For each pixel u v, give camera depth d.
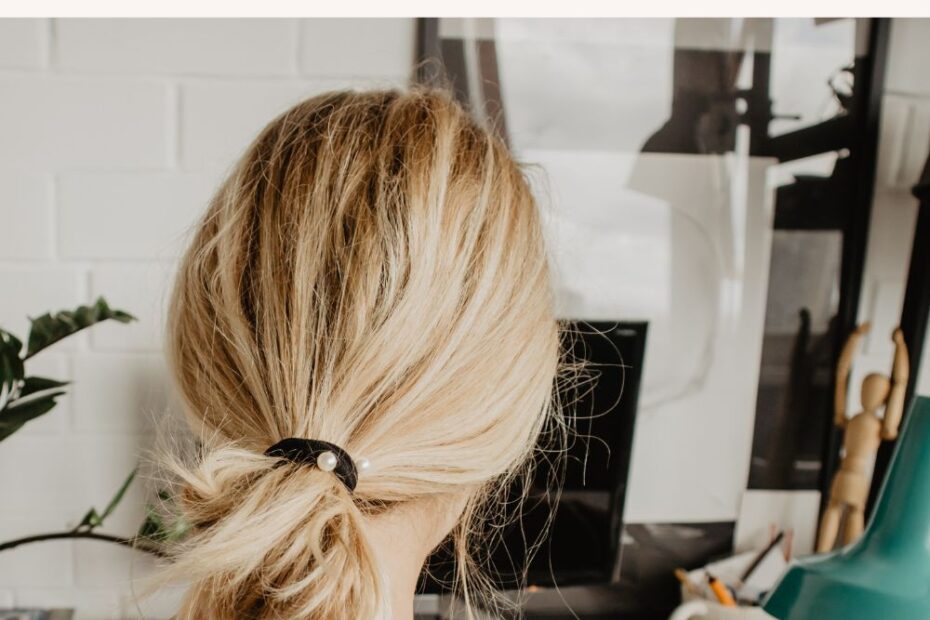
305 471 0.37
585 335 0.83
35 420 0.83
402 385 0.40
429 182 0.41
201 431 0.44
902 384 0.83
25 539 0.68
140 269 0.82
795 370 0.90
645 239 0.86
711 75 0.85
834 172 0.87
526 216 0.46
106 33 0.79
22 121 0.79
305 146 0.44
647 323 0.82
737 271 0.88
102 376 0.83
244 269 0.42
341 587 0.34
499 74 0.83
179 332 0.46
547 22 0.83
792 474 0.91
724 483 0.91
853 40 0.86
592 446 0.83
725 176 0.86
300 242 0.40
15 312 0.82
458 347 0.40
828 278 0.89
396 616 0.42
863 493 0.84
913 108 0.87
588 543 0.84
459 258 0.41
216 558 0.35
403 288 0.39
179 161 0.81
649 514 0.91
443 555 0.82
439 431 0.40
